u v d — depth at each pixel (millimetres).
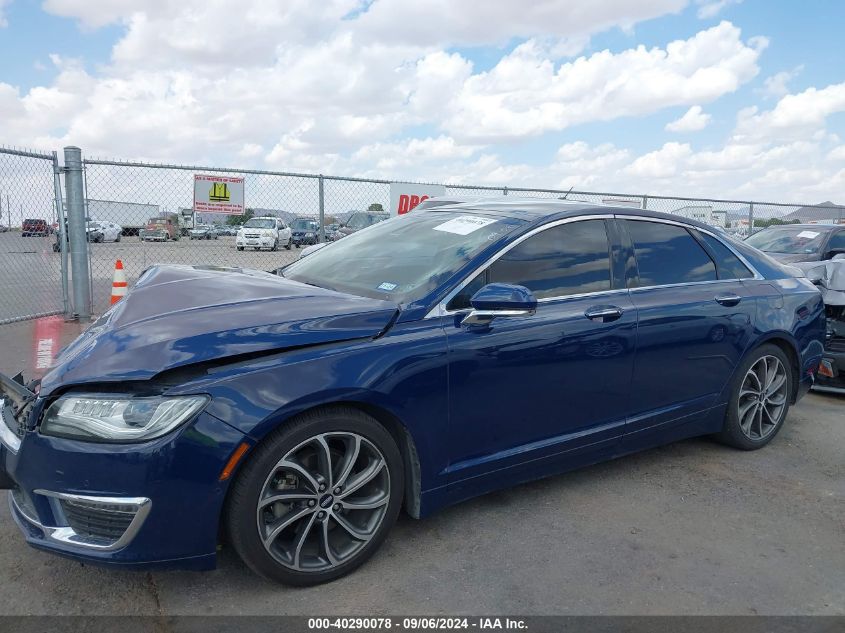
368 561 2900
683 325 3768
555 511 3445
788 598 2715
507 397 3111
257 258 8430
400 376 2754
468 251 3209
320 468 2654
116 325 2727
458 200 4242
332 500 2684
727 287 4121
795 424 5031
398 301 2998
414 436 2852
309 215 8812
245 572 2799
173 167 8094
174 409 2342
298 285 3229
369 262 3498
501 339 3055
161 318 2711
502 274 3191
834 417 5234
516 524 3287
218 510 2412
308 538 2744
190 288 3066
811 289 4703
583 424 3451
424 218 3881
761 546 3141
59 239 7941
